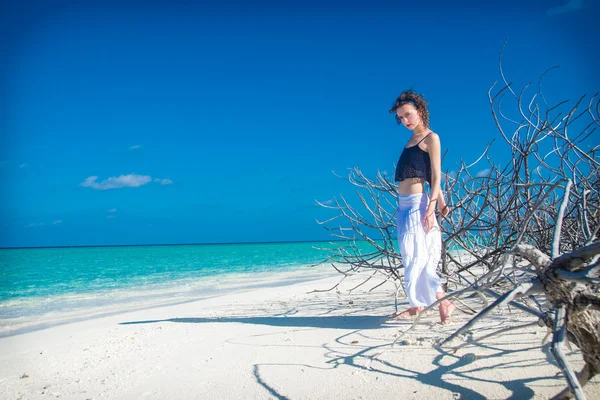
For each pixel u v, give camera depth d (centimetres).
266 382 251
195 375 275
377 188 461
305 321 418
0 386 280
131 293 864
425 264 362
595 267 135
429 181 371
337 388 233
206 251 4009
